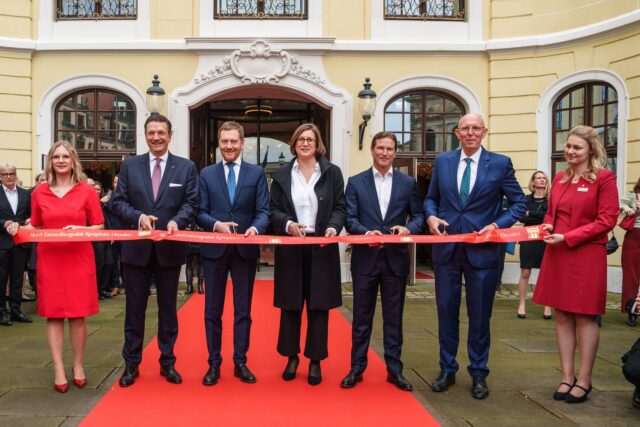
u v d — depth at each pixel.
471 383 3.83
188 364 4.19
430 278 9.66
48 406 3.30
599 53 8.63
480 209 3.70
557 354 4.66
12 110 9.10
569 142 3.56
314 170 3.88
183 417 3.13
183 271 9.31
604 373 4.11
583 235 3.42
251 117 10.83
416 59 9.44
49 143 9.25
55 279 3.55
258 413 3.20
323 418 3.13
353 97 9.35
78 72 9.25
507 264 9.28
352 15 9.41
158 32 9.29
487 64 9.49
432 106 9.64
